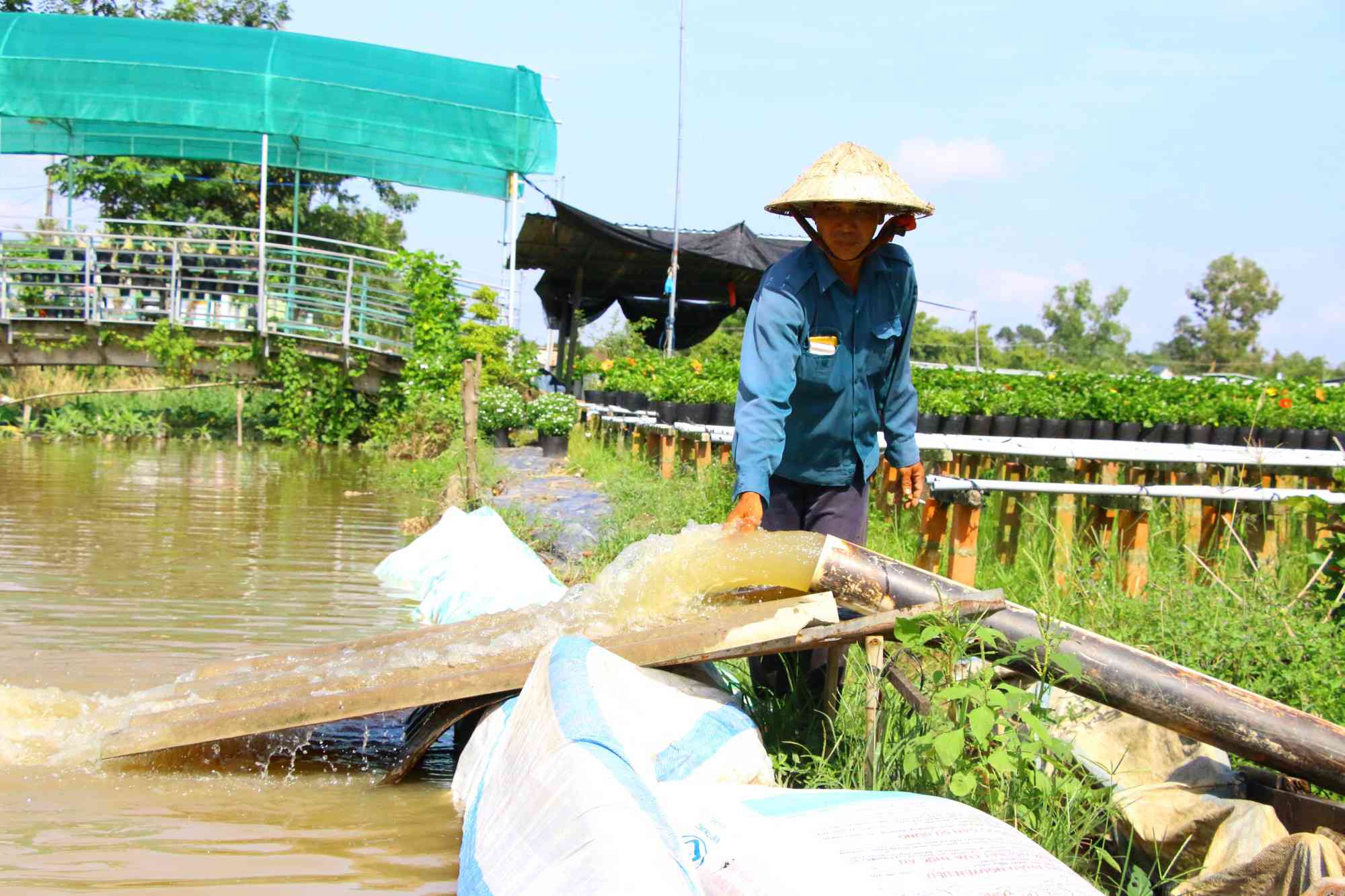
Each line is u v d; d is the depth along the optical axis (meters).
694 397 16.03
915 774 3.27
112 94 18.97
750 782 3.19
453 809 3.75
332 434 19.95
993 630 3.27
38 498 11.12
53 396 19.91
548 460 16.19
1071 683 3.23
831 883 2.32
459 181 21.58
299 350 19.70
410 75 19.91
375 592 7.16
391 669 3.90
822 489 4.26
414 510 11.49
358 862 3.31
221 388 21.89
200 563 7.95
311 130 19.47
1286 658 4.24
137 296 19.83
